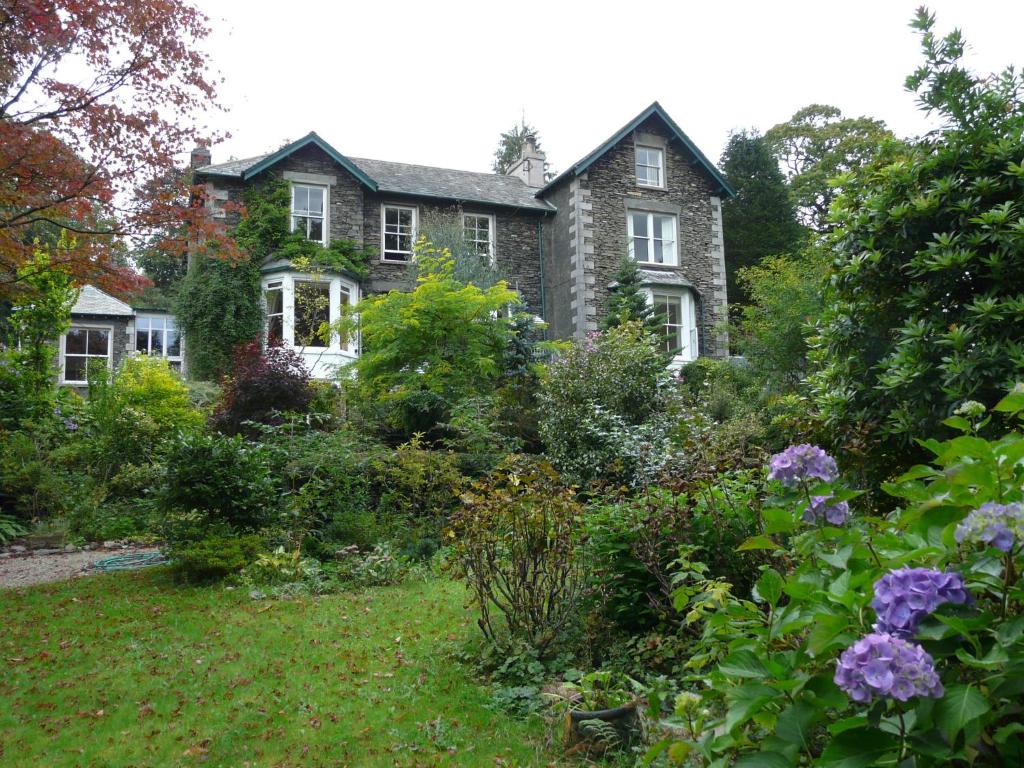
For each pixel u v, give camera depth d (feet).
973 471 6.14
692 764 9.52
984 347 13.12
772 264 62.34
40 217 31.73
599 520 16.20
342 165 63.21
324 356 58.65
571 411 34.17
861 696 5.20
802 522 8.02
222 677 15.87
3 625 20.43
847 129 109.70
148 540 36.96
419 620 20.08
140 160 31.27
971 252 13.60
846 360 15.96
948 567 6.15
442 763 11.60
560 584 16.37
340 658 16.98
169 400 50.34
